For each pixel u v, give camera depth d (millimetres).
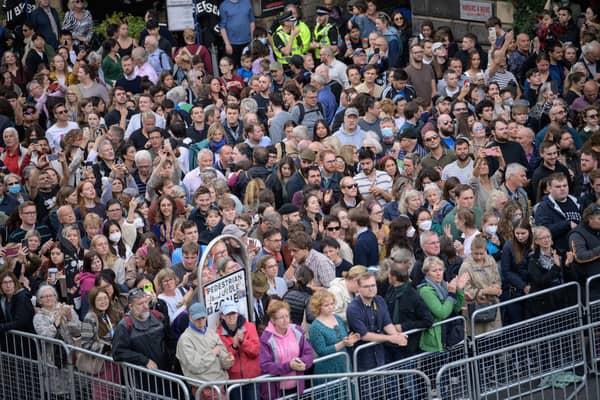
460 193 24891
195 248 22719
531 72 34844
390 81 33969
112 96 35406
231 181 28359
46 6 40750
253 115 30781
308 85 32281
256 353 20609
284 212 25125
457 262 23359
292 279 22938
